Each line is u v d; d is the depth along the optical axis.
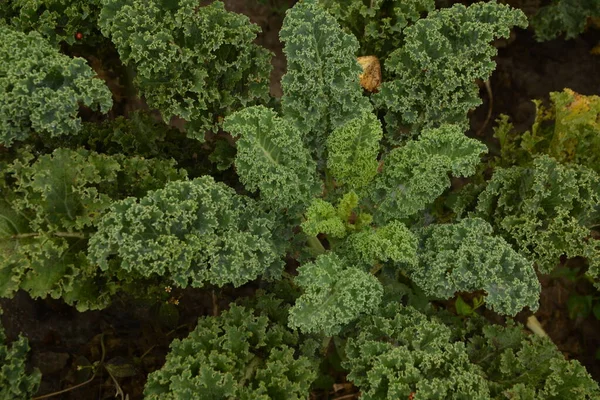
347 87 1.20
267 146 1.14
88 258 1.06
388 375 1.07
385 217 1.19
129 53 1.18
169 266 1.08
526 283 1.12
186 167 1.31
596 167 1.34
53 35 1.26
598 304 1.53
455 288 1.15
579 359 1.53
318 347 1.19
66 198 1.10
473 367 1.10
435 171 1.15
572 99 1.37
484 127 1.72
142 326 1.43
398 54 1.25
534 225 1.19
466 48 1.22
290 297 1.27
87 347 1.42
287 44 1.17
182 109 1.20
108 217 1.06
